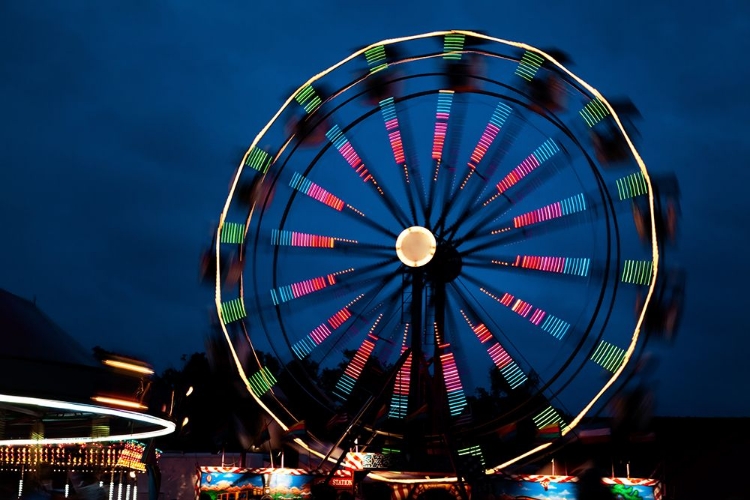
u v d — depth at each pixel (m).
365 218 25.08
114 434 23.80
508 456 23.30
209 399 34.00
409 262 24.09
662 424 28.14
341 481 22.27
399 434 23.41
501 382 36.16
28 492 29.59
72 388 17.05
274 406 24.48
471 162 24.45
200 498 22.22
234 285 24.59
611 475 24.05
